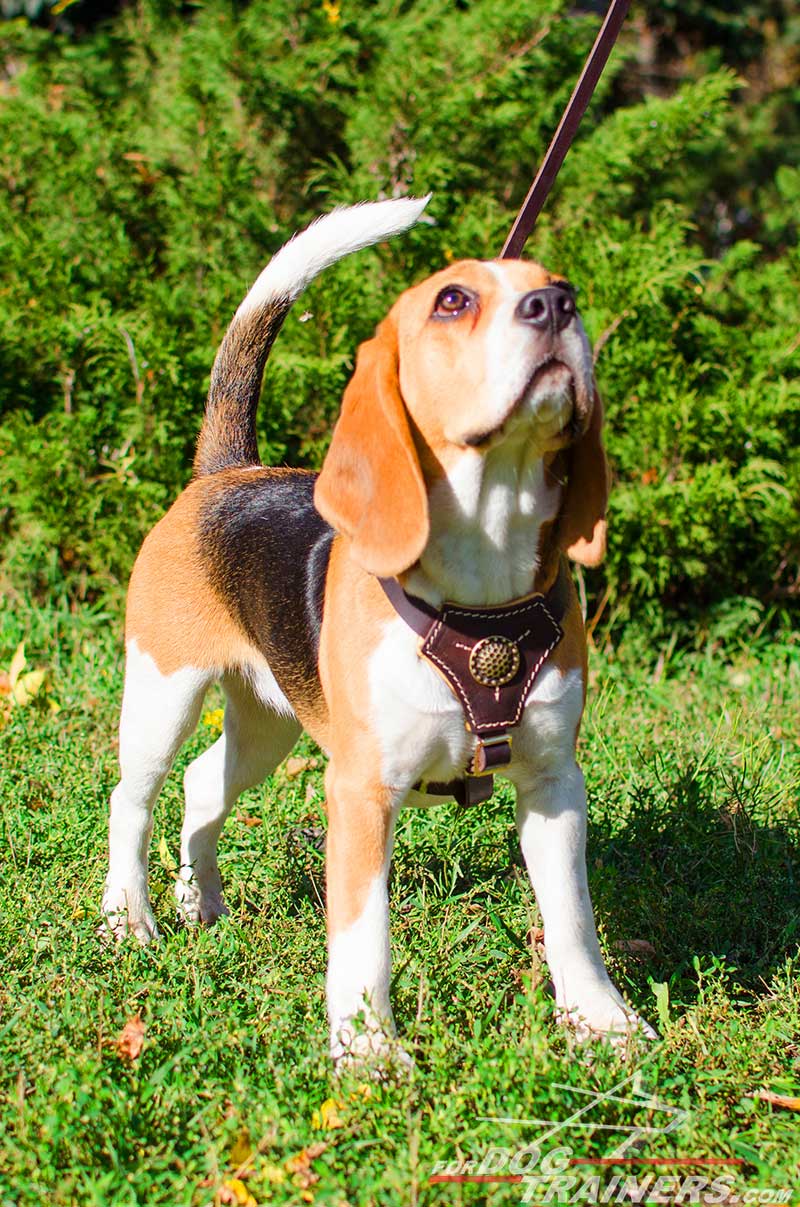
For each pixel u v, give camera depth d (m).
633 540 6.01
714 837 4.02
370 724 2.85
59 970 3.16
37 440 6.09
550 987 3.21
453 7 7.38
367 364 2.81
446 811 4.16
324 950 3.36
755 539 6.44
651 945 3.52
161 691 3.73
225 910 3.87
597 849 4.02
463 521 2.79
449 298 2.75
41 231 6.50
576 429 2.74
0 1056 2.74
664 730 5.12
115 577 6.30
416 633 2.79
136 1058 2.75
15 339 6.26
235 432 4.13
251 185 6.73
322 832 4.21
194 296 6.44
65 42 8.33
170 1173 2.37
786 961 3.33
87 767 4.52
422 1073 2.66
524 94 7.06
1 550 6.51
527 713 2.88
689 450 6.09
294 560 3.40
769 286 6.89
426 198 3.70
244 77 6.96
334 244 3.92
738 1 11.84
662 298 6.28
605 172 6.95
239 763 3.94
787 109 12.09
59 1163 2.44
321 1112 2.55
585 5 10.36
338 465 2.81
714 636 6.32
